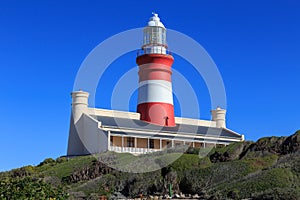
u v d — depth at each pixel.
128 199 36.34
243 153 47.19
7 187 19.09
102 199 35.56
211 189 35.91
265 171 35.91
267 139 47.53
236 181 35.94
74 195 34.75
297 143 44.28
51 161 57.59
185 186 38.53
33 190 19.27
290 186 31.58
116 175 42.44
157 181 39.41
